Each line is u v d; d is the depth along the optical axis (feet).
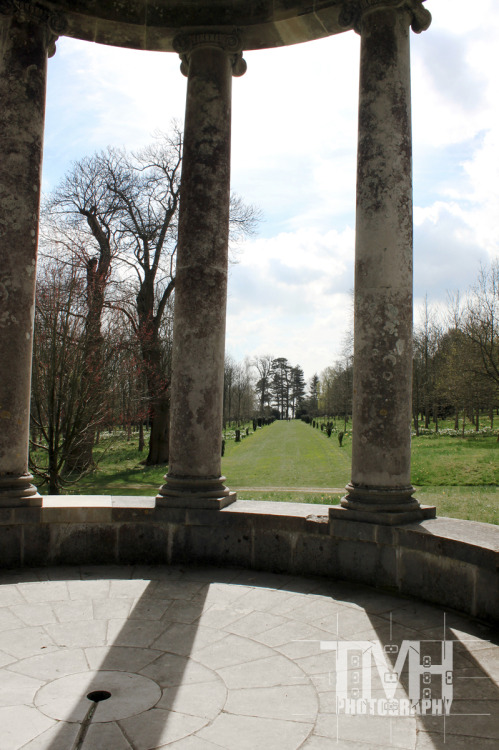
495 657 27.27
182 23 46.88
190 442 43.93
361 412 39.60
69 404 92.73
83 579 38.81
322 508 43.62
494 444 202.69
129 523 42.91
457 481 125.59
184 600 34.91
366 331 39.63
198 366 44.16
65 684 23.94
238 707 22.26
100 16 46.37
